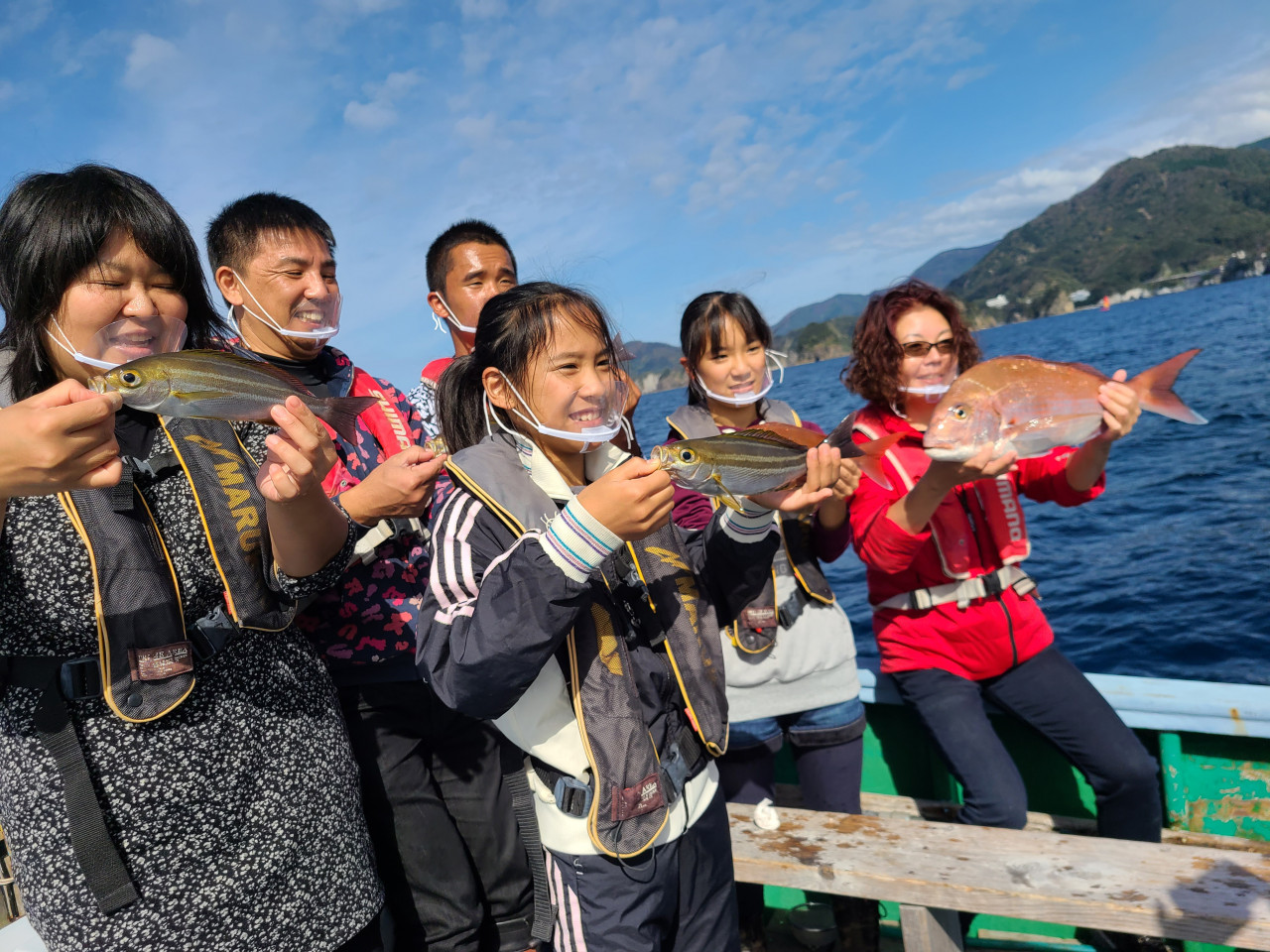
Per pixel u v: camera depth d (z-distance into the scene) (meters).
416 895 2.04
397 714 2.03
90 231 1.22
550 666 1.49
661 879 1.47
